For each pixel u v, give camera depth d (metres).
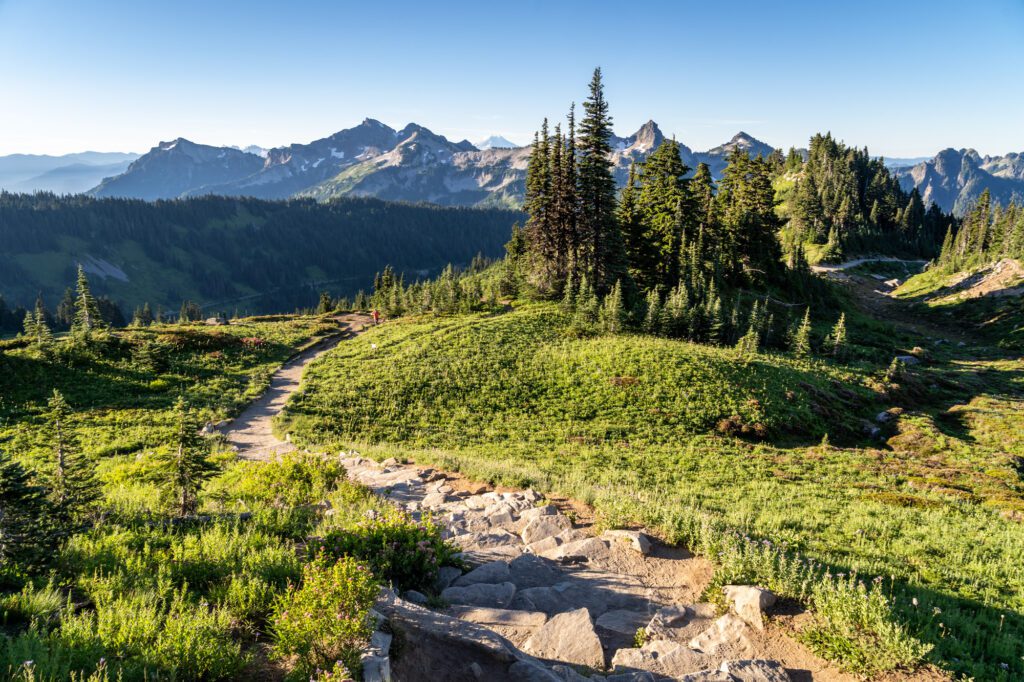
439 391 39.91
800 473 26.91
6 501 8.23
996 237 135.12
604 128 60.78
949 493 24.02
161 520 11.23
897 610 8.50
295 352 56.47
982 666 7.34
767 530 14.50
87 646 5.20
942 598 10.10
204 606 6.21
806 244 159.88
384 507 14.13
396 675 5.85
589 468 25.55
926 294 128.38
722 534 11.54
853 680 7.11
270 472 17.73
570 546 11.38
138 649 5.41
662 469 26.59
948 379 59.22
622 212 71.06
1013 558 13.85
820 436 37.81
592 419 36.50
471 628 7.12
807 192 164.00
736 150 81.50
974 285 119.94
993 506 22.05
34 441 28.14
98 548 8.36
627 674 6.91
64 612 6.16
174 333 54.00
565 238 67.50
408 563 9.20
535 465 25.73
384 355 50.47
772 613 8.55
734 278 78.94
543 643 7.68
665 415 36.91
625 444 32.09
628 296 64.31
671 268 71.69
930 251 179.75
